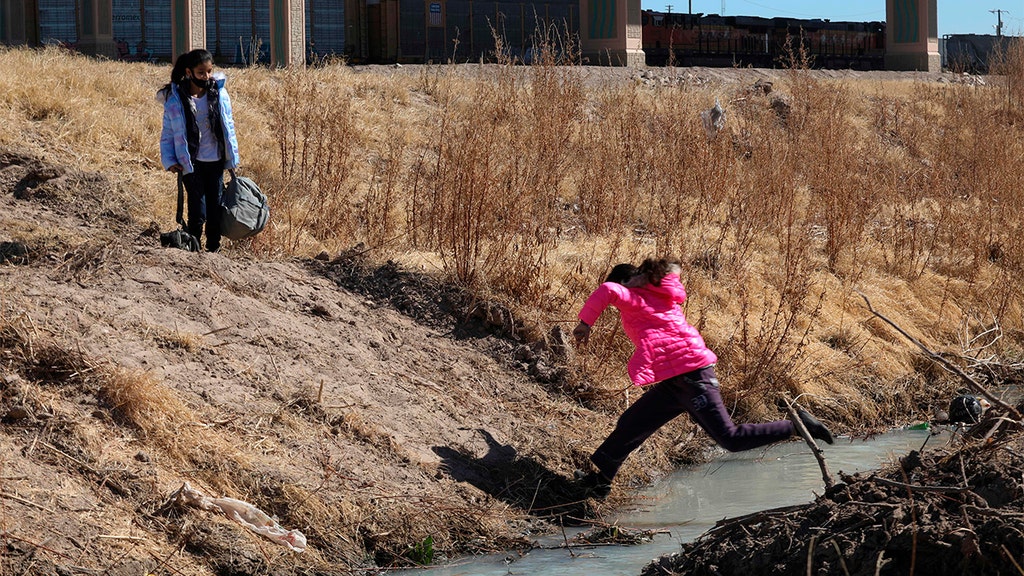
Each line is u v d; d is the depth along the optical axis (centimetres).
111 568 498
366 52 4034
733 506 697
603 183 1285
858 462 808
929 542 464
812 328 1041
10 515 499
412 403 741
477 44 4131
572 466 736
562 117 1378
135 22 3412
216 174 895
